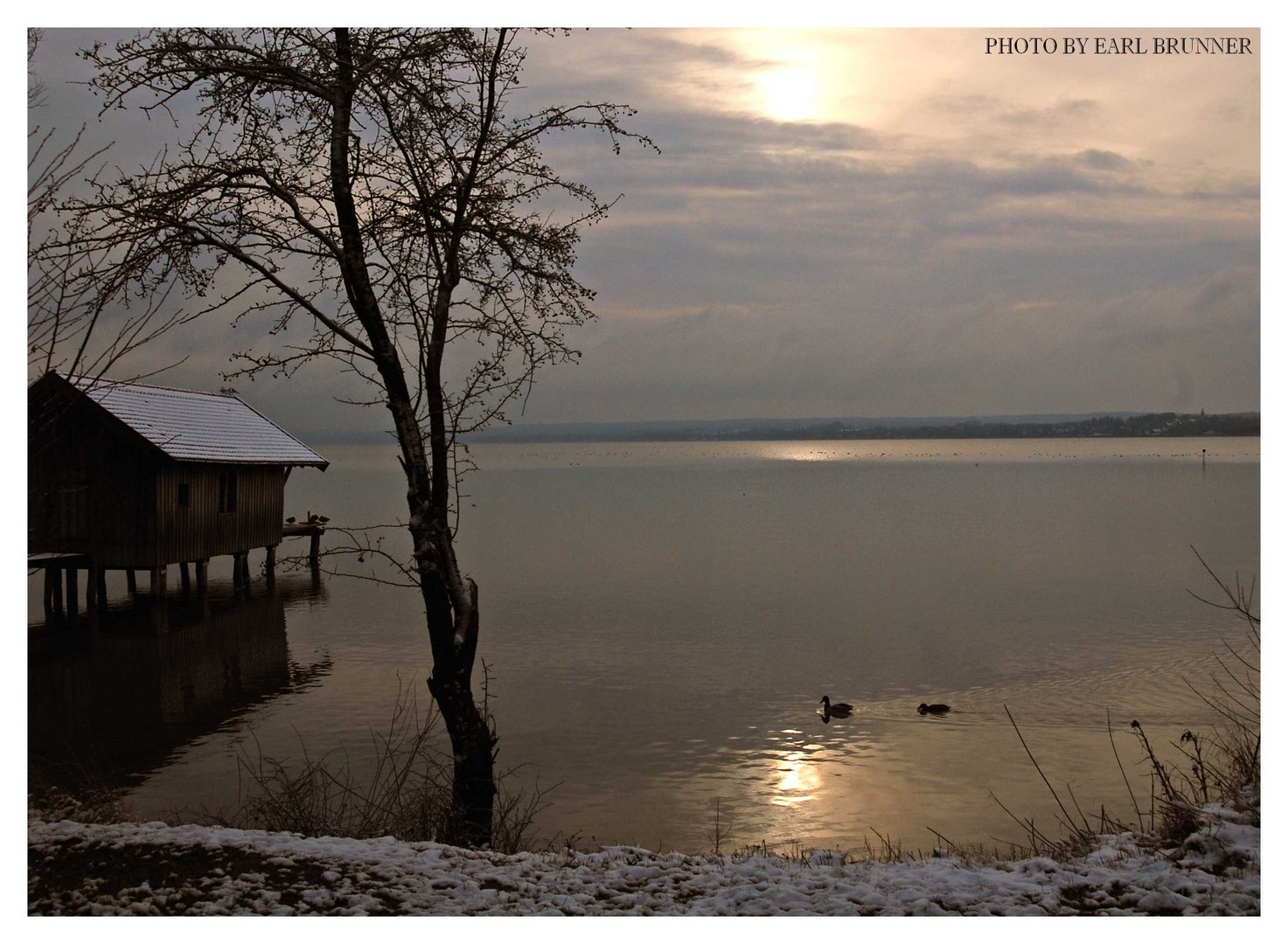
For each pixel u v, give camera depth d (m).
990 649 31.75
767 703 24.27
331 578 48.56
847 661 30.02
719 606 41.78
